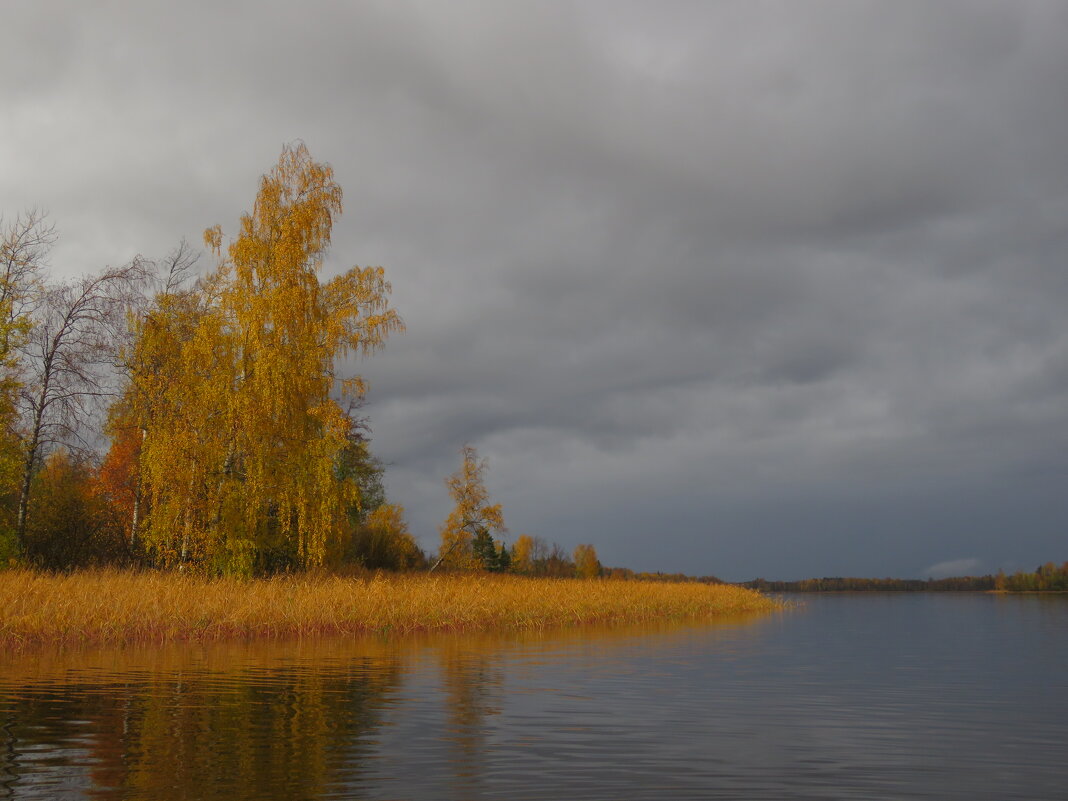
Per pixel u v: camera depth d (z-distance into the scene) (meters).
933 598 74.69
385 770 6.94
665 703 10.56
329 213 30.30
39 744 7.82
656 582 41.75
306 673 12.93
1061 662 16.25
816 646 19.25
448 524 46.66
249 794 6.18
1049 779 6.92
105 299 29.14
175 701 10.26
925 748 8.07
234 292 28.52
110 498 34.00
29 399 28.33
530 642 18.78
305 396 28.61
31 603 17.53
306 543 28.78
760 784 6.68
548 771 6.98
